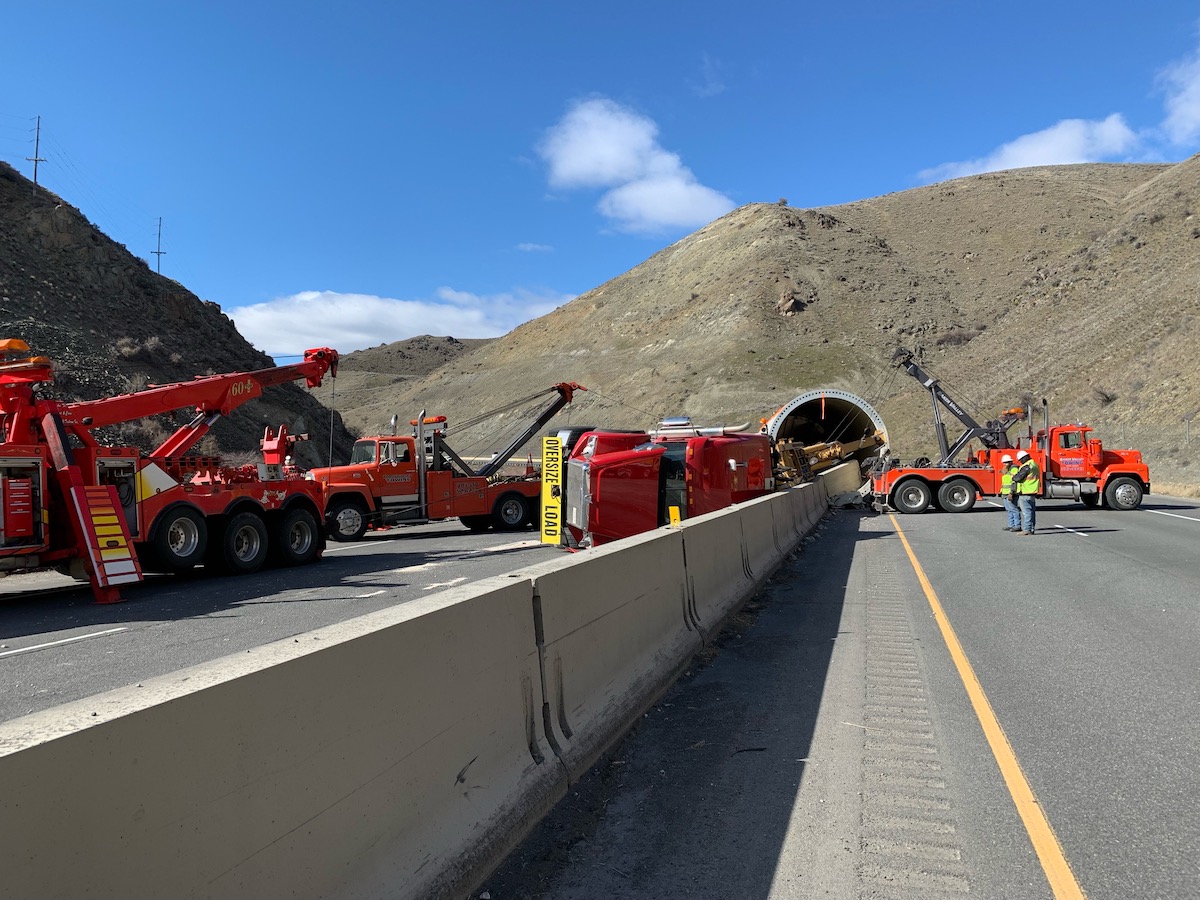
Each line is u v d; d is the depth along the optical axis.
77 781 2.07
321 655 2.89
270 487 14.81
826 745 5.22
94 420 13.55
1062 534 17.73
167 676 2.55
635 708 5.61
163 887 2.25
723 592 9.14
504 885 3.54
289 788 2.69
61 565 11.57
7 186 34.22
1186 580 11.33
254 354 41.53
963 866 3.69
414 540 20.41
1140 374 41.66
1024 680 6.59
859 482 34.19
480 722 3.86
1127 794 4.41
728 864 3.74
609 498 13.80
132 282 36.28
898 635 8.24
